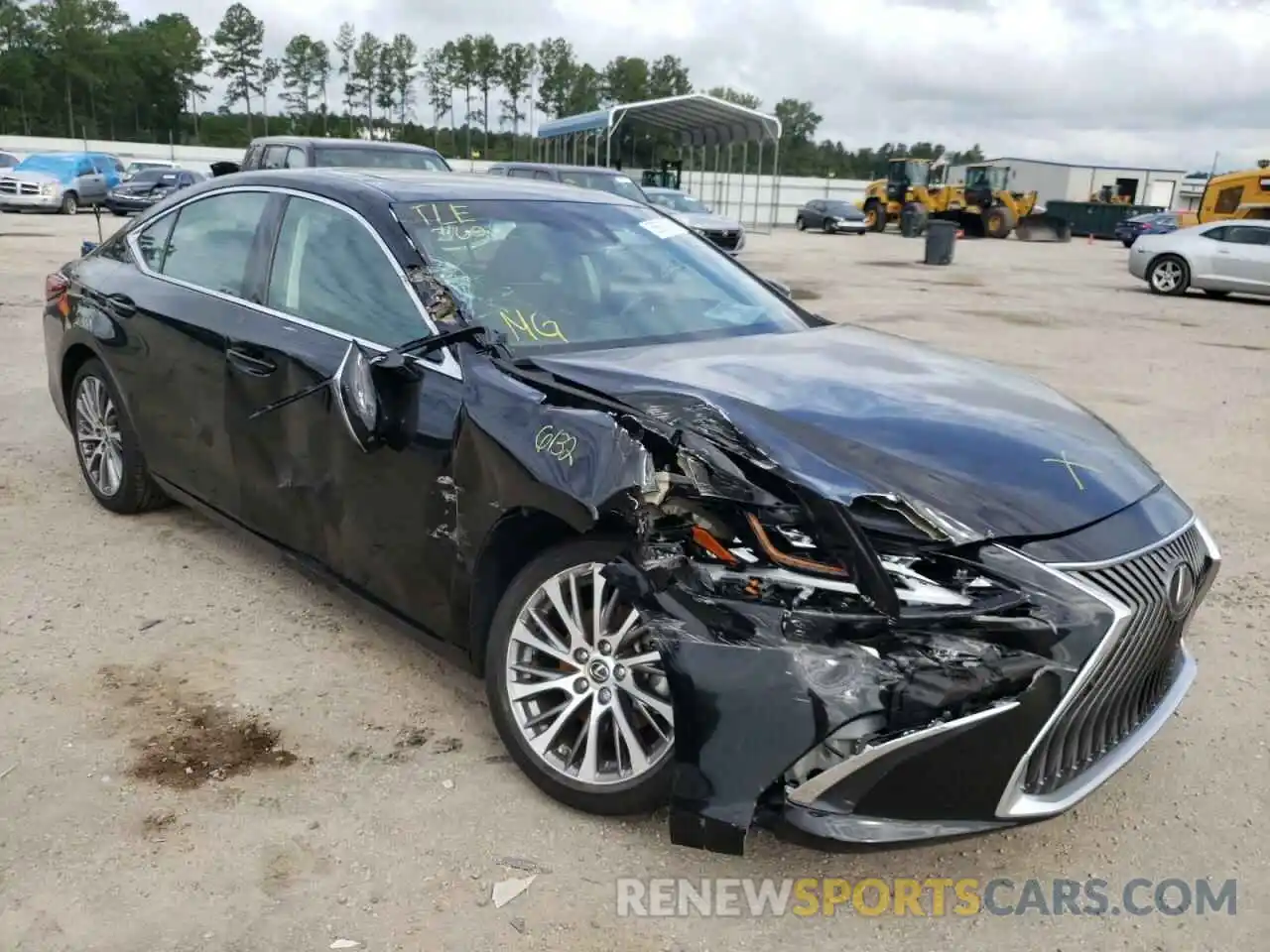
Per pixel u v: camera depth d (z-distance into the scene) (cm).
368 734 337
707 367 326
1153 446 755
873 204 4353
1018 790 250
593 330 356
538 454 287
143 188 3048
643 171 3656
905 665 240
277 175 423
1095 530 267
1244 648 425
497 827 293
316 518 374
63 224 2622
